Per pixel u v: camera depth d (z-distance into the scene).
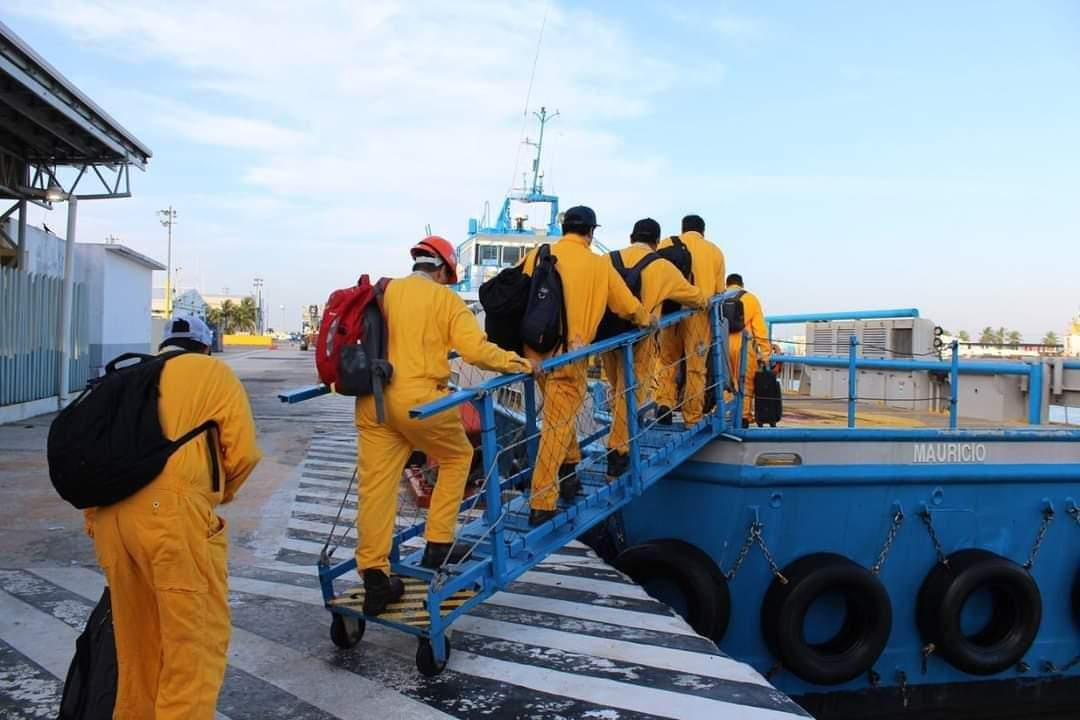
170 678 2.94
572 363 4.99
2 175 15.20
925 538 6.28
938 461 6.22
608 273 5.09
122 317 24.16
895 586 6.25
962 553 6.27
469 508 5.86
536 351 4.97
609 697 4.03
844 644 6.00
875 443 6.10
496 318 5.18
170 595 2.90
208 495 3.04
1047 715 6.60
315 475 10.52
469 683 4.17
